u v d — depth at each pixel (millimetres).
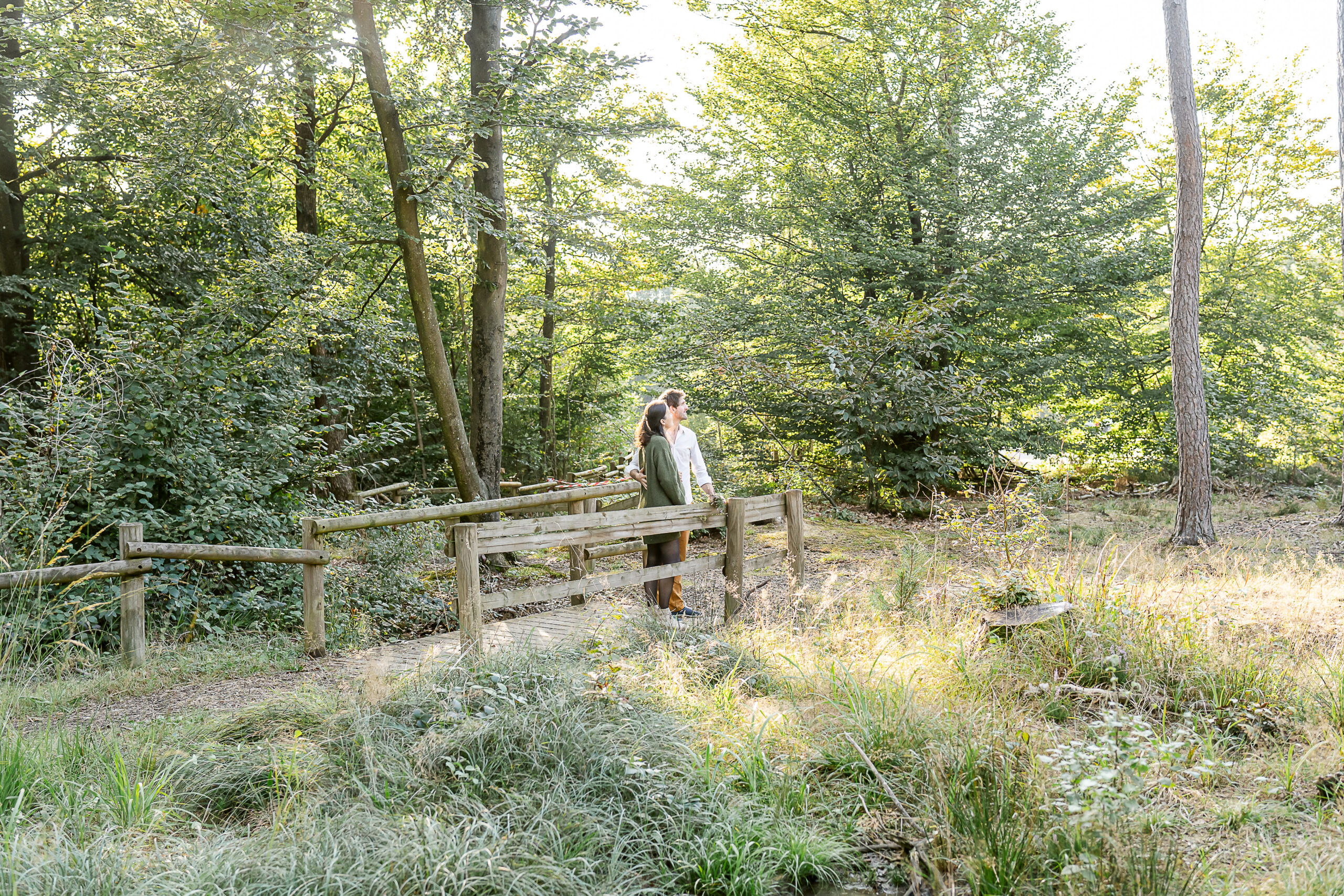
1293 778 3559
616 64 9430
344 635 6594
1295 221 20781
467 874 2736
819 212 16672
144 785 3291
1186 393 11352
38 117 11727
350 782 3449
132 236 12289
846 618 5508
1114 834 2854
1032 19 17000
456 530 5250
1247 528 13000
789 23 16969
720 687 4453
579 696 4043
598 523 5945
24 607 5535
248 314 9922
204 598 6961
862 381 14789
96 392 7090
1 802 3146
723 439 18078
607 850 3129
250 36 8461
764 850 3096
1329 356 22406
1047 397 18203
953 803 3256
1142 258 16719
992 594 5562
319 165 13461
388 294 13648
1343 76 11273
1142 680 4629
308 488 9156
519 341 20656
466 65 11281
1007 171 16391
